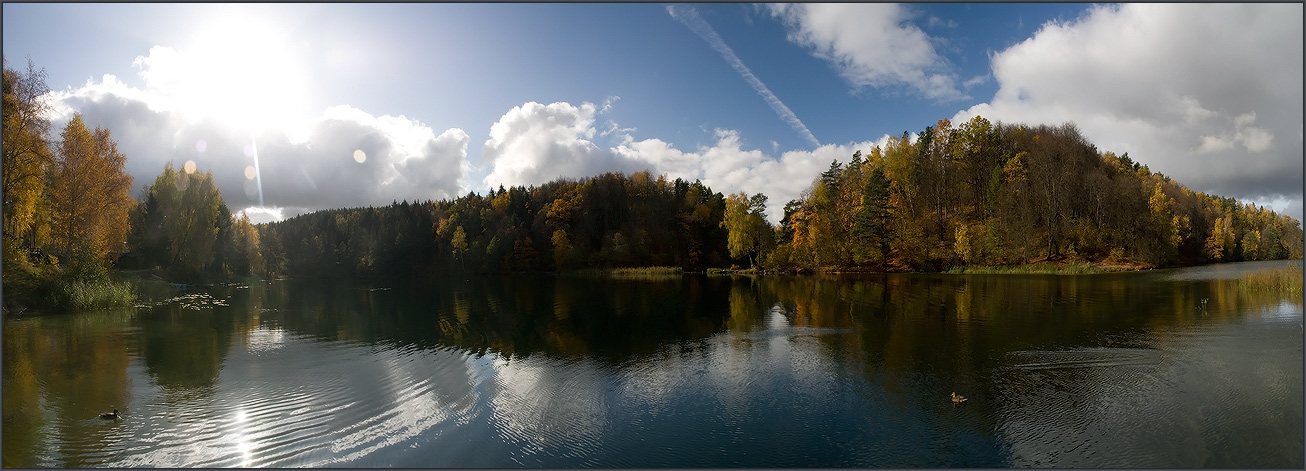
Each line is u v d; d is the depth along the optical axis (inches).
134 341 1051.9
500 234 4579.2
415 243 4758.9
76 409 611.5
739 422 559.8
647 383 707.4
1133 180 2984.7
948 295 1641.2
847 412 581.9
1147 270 2546.8
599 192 4766.2
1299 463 436.1
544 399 644.7
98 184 1759.4
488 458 479.5
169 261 2910.9
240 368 808.3
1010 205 2901.1
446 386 703.1
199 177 2942.9
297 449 499.8
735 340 993.5
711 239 4594.0
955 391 641.6
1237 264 2965.1
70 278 1536.7
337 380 737.0
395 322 1320.1
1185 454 458.9
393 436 530.9
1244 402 572.4
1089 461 451.8
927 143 3762.3
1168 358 754.2
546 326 1227.2
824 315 1293.1
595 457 482.0
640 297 1910.7
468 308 1642.5
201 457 482.6
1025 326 1045.2
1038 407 579.2
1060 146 3287.4
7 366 828.6
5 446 505.4
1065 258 2792.8
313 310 1617.9
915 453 477.1
